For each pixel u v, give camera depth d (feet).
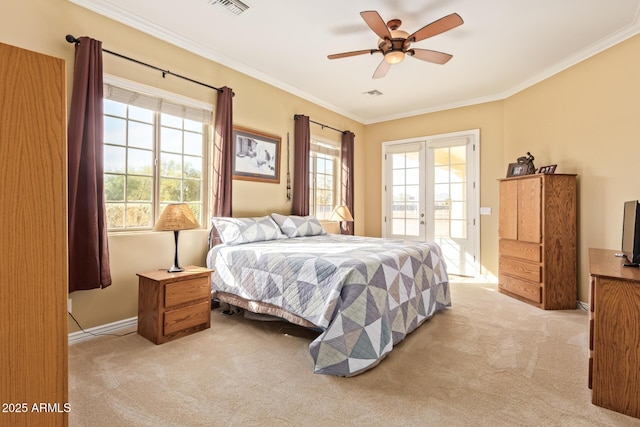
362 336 6.67
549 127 12.75
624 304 5.39
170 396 5.74
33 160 3.21
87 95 8.02
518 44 10.68
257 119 13.14
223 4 8.70
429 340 8.32
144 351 7.56
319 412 5.32
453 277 16.24
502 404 5.57
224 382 6.22
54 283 3.34
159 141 10.16
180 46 10.46
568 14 8.98
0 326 3.01
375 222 19.60
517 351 7.68
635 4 8.52
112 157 9.11
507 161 14.99
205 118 11.27
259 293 8.57
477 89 14.80
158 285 7.95
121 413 5.24
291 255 8.34
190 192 11.04
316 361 6.59
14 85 3.10
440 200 17.22
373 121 19.66
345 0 8.47
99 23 8.62
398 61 9.47
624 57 10.03
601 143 10.73
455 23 7.69
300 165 14.70
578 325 9.52
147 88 9.62
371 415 5.25
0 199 3.01
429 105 17.06
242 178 12.46
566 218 11.26
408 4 8.58
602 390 5.50
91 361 7.04
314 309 7.28
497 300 12.17
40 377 3.24
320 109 16.58
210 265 10.20
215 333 8.71
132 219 9.52
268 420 5.11
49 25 7.76
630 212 7.36
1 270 3.02
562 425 5.04
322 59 11.94
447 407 5.48
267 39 10.52
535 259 11.49
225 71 11.91
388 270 7.80
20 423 3.13
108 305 8.75
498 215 14.92
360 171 19.67
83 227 7.95
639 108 9.66
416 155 18.08
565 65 11.91
